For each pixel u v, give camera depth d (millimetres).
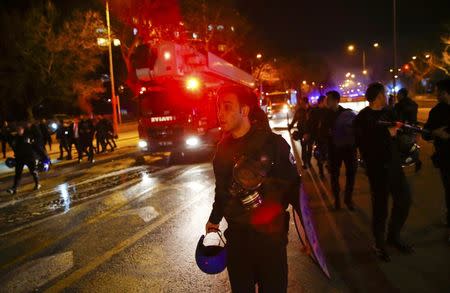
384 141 4484
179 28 31828
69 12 33781
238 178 2498
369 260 4738
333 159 6730
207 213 7367
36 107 43375
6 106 38281
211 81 15852
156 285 4484
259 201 2506
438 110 4973
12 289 4637
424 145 13766
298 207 2598
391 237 4887
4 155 20516
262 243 2506
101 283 4629
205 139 14836
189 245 5695
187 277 4641
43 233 6824
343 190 8273
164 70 13578
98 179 12156
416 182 8203
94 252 5676
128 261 5238
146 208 8055
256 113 2672
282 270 2533
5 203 9570
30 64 34469
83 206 8633
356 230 5781
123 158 17328
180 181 10898
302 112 10766
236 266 2557
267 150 2541
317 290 4133
